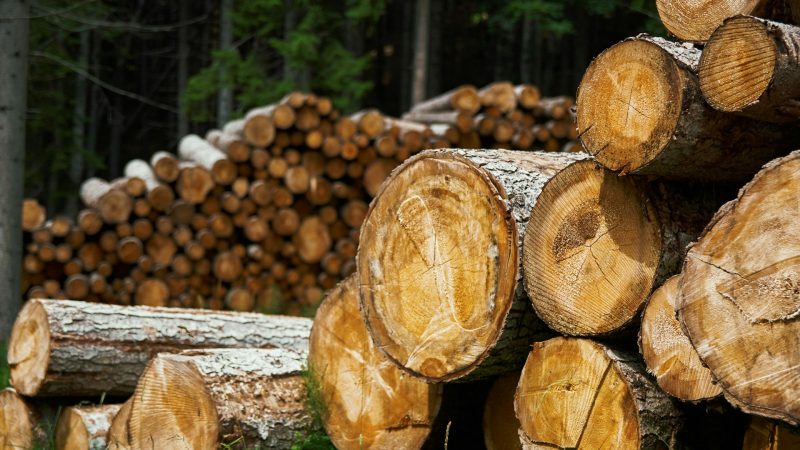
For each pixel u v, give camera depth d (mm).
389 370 7656
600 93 6008
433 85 32719
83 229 16062
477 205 6676
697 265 5109
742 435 6227
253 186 16391
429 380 6930
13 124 14438
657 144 5688
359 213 17016
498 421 7246
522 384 6539
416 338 6996
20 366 8750
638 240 6016
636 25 32469
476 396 7754
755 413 4852
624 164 5883
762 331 4820
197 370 7578
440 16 33406
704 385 5602
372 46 39875
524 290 6508
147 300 16312
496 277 6539
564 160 7477
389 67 40250
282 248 16922
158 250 16375
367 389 7746
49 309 8539
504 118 17391
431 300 6926
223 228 16547
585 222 6258
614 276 6094
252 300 16750
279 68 34250
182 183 16266
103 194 16109
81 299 16219
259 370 7934
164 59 43281
